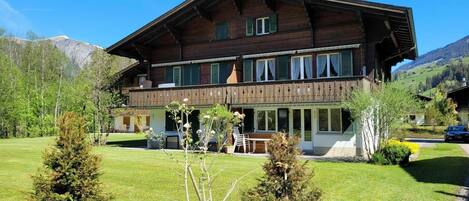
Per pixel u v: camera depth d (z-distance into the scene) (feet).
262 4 73.31
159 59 84.74
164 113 79.20
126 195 30.48
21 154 57.47
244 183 35.50
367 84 59.67
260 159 53.62
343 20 65.92
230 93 68.03
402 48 74.08
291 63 70.18
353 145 61.93
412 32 63.00
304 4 66.44
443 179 38.91
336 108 64.08
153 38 83.61
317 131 65.41
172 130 77.82
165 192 31.63
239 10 74.64
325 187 34.35
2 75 134.10
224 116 32.32
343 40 65.77
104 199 23.94
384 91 51.13
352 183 36.37
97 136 86.89
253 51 73.77
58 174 22.22
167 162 49.03
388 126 51.03
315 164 48.67
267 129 70.49
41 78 178.50
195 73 79.71
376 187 34.76
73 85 156.46
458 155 64.75
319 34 67.97
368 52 63.77
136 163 47.96
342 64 65.51
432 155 64.80
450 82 465.06
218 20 77.82
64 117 23.30
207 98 70.28
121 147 77.25
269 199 18.94
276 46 71.51
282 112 69.00
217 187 33.55
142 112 147.95
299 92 61.72
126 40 81.05
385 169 45.16
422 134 146.00
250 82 66.44
